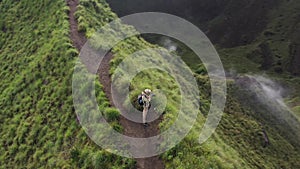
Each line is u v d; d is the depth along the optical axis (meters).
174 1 176.25
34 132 28.25
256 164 39.91
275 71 133.25
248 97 73.12
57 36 36.59
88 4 45.97
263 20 165.12
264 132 51.25
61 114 27.86
